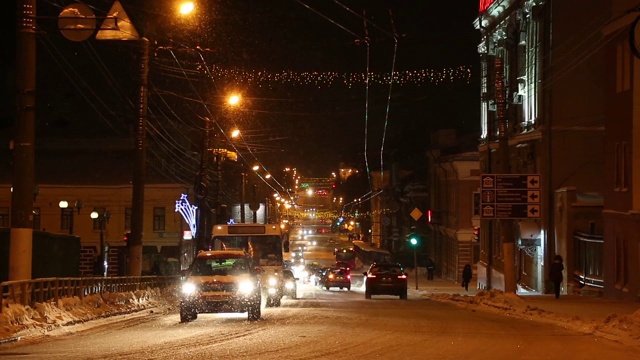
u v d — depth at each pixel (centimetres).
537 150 4272
